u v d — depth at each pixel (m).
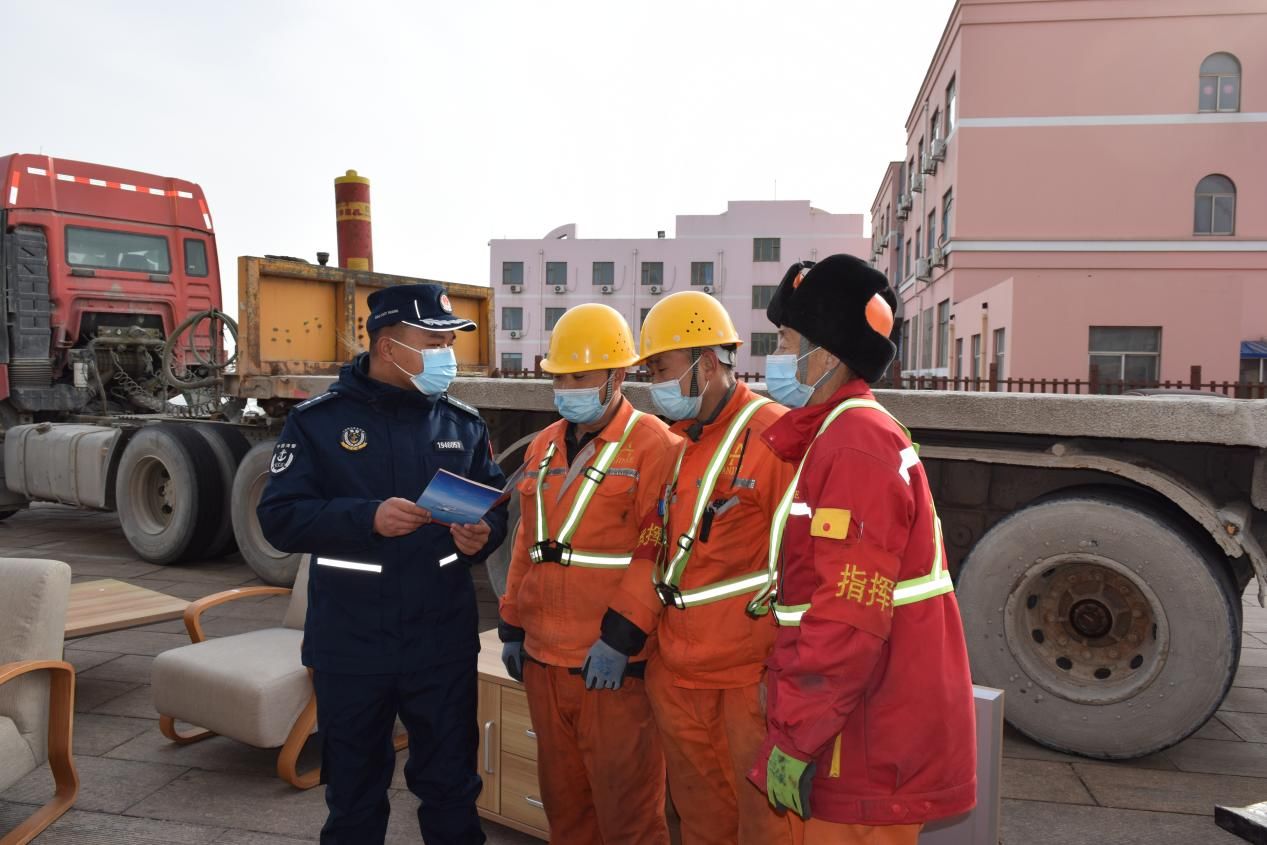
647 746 2.39
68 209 8.11
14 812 3.16
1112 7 19.27
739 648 2.07
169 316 8.86
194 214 9.11
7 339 7.90
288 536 2.30
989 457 3.82
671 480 2.26
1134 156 19.39
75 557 7.52
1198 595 3.38
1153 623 3.62
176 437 6.95
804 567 1.73
